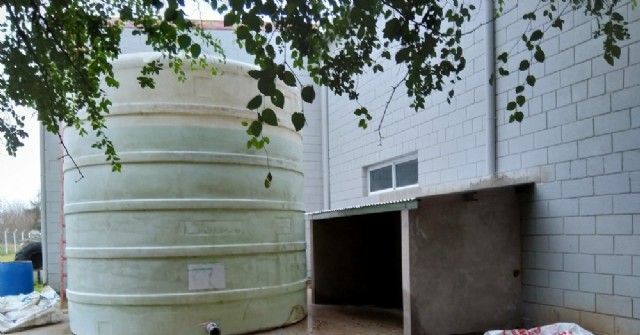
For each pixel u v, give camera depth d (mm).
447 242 4211
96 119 3125
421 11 2473
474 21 5082
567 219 3975
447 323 4148
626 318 3479
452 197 4258
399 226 6449
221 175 4410
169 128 4270
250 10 1847
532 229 4324
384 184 7156
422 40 2598
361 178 7586
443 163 5645
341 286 6473
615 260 3570
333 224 6551
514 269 4402
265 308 4641
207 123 4387
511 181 4590
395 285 6500
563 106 4039
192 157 4293
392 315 5574
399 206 4223
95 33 2582
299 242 5219
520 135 4492
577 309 3865
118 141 4246
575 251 3896
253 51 1941
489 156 4824
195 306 4230
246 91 4613
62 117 2801
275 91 1854
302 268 5297
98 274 4266
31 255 9836
